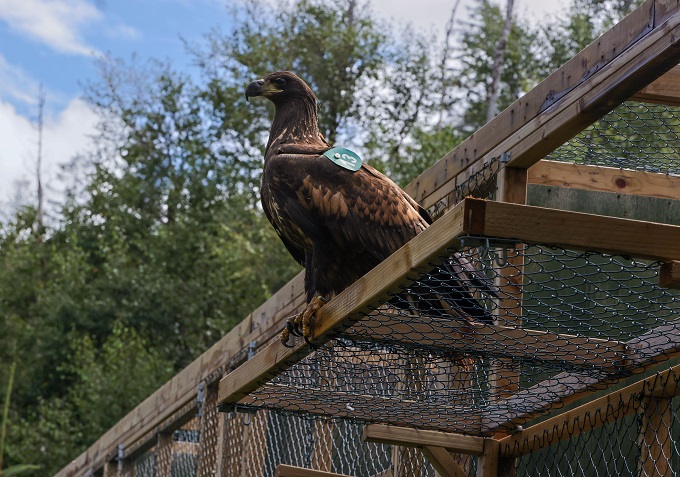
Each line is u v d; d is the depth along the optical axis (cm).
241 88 2652
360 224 455
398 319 372
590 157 516
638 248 280
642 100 436
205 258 2339
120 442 933
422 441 471
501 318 381
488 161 473
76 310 2377
